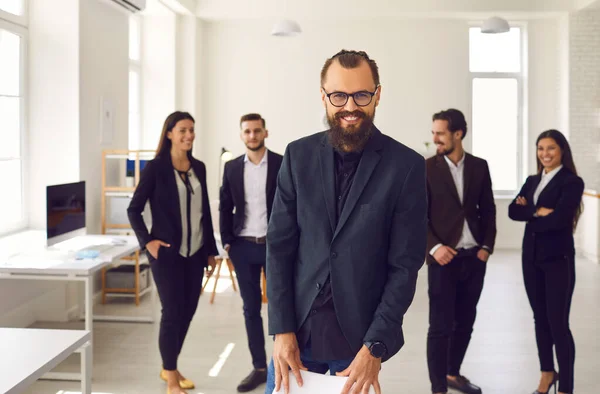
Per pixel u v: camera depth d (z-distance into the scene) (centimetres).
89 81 636
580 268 886
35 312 586
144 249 395
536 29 1062
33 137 616
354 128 195
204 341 538
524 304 674
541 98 1066
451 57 1066
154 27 993
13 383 192
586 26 1005
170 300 396
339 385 198
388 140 209
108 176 679
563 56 1028
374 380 200
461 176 381
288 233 213
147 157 756
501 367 473
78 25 609
